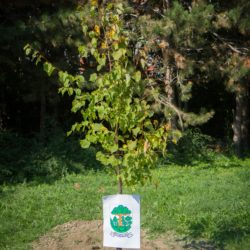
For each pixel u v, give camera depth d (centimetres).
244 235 766
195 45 1540
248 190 1128
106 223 568
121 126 569
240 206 953
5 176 1312
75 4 1586
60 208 945
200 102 2312
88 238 768
